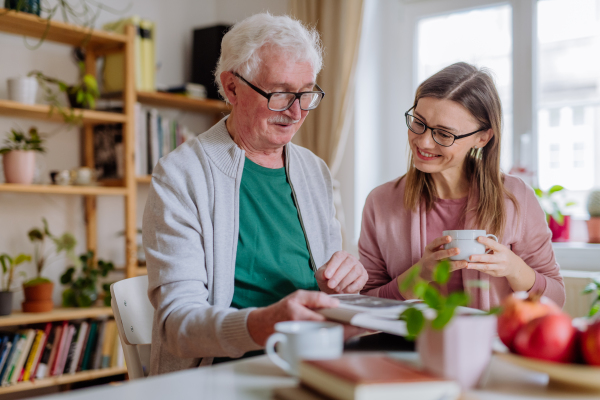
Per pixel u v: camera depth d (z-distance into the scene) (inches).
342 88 112.8
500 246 50.6
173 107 125.8
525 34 110.4
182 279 45.9
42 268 103.4
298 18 118.6
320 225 59.1
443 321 24.9
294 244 55.1
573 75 107.7
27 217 103.6
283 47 49.2
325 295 36.4
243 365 31.9
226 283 49.9
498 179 57.6
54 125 107.7
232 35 51.8
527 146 110.4
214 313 40.0
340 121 112.9
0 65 101.1
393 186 63.5
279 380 28.9
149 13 124.7
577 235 107.7
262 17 50.9
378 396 22.5
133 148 104.9
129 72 104.9
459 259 49.9
